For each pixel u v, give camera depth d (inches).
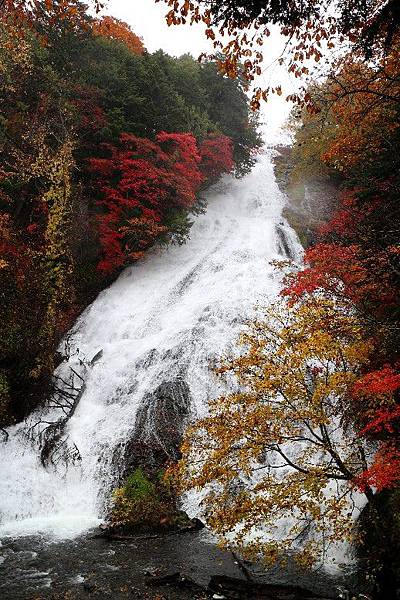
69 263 776.3
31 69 786.8
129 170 873.5
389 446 301.4
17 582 323.0
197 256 940.0
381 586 297.1
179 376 586.6
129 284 885.2
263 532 398.3
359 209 525.3
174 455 497.0
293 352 315.3
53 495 486.0
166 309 785.6
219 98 1242.6
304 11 268.2
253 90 285.1
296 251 956.0
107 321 797.9
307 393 313.7
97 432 538.9
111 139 911.7
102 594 305.4
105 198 877.8
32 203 824.9
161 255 951.0
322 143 850.1
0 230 671.8
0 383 573.9
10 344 602.2
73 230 789.2
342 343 339.9
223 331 658.2
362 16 284.5
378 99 422.0
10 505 459.2
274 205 1149.7
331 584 314.0
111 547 381.1
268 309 437.4
